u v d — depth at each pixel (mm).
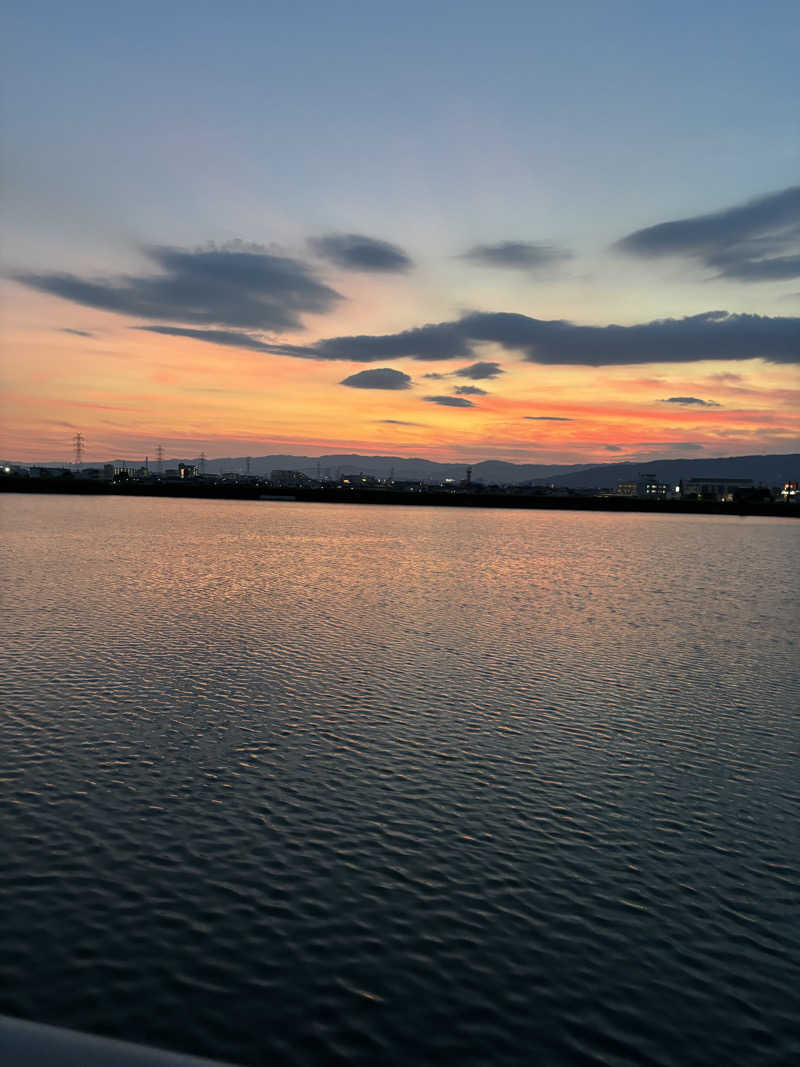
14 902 12438
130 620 38562
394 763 19812
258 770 18906
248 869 13945
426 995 10672
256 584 54688
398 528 137875
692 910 13281
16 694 24688
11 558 66875
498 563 78625
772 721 24656
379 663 30906
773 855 15492
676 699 27094
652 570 76562
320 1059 9312
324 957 11414
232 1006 10203
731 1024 10359
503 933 12320
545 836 15977
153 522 128375
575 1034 10023
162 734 21297
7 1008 9883
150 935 11719
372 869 14211
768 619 45906
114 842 14734
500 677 29391
